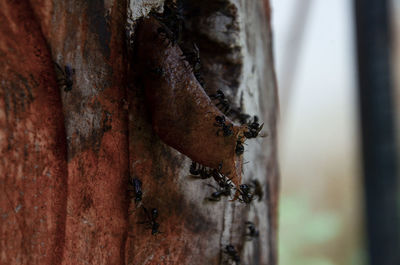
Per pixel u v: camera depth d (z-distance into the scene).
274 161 0.33
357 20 0.74
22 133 0.25
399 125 0.80
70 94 0.25
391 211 0.74
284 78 1.43
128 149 0.27
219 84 0.29
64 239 0.25
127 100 0.26
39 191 0.25
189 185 0.28
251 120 0.30
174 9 0.28
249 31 0.30
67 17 0.25
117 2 0.26
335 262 1.65
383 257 0.76
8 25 0.24
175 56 0.27
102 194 0.26
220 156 0.26
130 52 0.27
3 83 0.24
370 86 0.72
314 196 2.08
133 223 0.27
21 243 0.25
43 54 0.25
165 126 0.26
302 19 1.40
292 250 1.66
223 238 0.29
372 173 0.74
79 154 0.26
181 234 0.28
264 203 0.31
